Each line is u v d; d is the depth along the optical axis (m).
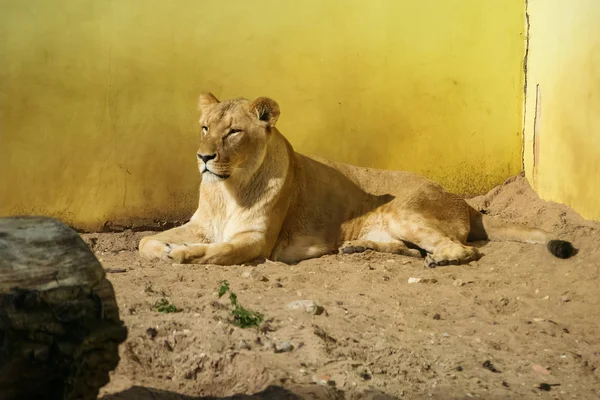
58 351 3.65
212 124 9.29
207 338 5.63
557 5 10.41
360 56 11.12
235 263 9.05
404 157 11.30
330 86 11.06
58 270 3.70
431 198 9.98
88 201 10.54
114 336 3.80
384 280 8.05
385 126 11.23
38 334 3.62
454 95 11.38
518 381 5.46
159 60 10.63
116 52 10.52
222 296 6.91
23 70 10.31
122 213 10.63
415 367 5.54
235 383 5.16
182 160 10.75
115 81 10.54
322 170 10.23
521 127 11.53
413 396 5.09
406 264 9.05
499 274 8.45
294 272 8.34
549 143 10.66
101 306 3.76
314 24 10.97
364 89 11.15
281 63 10.93
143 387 4.93
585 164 9.54
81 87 10.45
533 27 11.28
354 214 10.12
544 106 10.88
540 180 10.98
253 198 9.39
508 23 11.43
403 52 11.21
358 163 11.19
